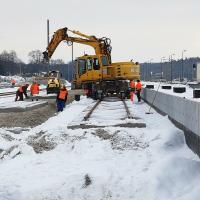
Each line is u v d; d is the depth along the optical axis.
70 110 28.25
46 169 10.58
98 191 8.52
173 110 17.94
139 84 35.09
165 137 13.85
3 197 8.34
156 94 26.16
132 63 39.56
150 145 13.35
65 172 10.16
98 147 12.89
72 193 8.45
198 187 8.24
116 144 13.40
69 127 16.66
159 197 8.17
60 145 13.34
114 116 22.30
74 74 40.72
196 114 11.81
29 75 189.75
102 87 39.00
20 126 19.92
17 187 8.92
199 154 11.26
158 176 9.02
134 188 8.57
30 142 13.88
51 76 71.31
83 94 49.22
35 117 23.09
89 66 39.41
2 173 10.21
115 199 8.22
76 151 12.73
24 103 27.89
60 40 40.88
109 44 41.50
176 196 8.23
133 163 10.90
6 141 13.52
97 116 22.42
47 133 14.82
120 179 9.10
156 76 150.00
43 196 8.37
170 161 9.76
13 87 85.56
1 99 39.03
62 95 27.06
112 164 10.80
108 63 39.66
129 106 29.39
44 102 29.92
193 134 12.34
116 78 39.03
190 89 64.62
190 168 9.69
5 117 21.88
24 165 11.11
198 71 98.44
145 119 21.14
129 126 16.89
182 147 13.45
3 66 185.62
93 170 9.91
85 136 14.24
